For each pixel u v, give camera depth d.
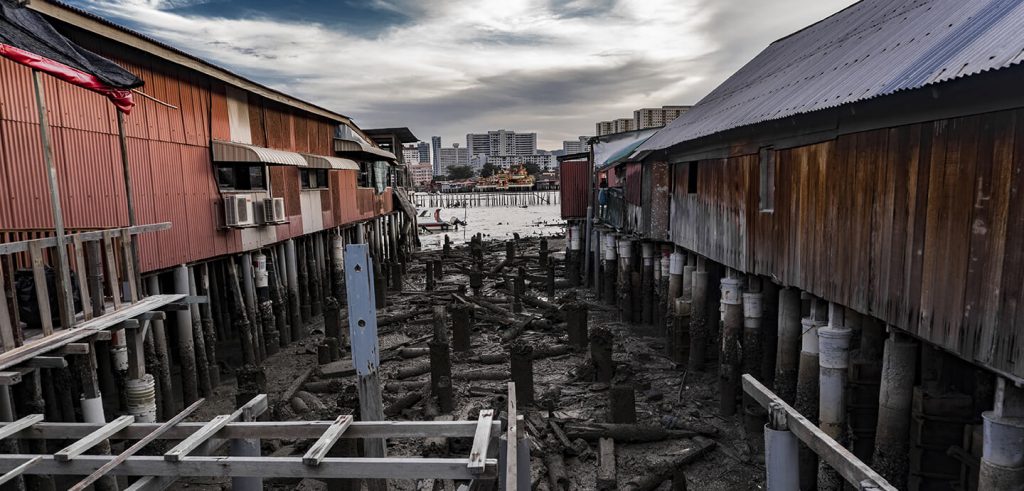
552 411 12.84
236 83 16.77
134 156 12.95
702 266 15.65
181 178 14.66
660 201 18.61
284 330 19.53
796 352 11.08
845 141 8.79
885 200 7.83
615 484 10.20
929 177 6.97
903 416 7.93
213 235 15.88
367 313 7.13
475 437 5.60
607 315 22.91
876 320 9.01
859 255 8.47
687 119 19.02
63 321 7.68
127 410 9.34
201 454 6.01
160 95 13.91
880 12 12.33
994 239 6.02
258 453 6.69
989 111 6.02
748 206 12.41
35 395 8.56
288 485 10.36
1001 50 5.65
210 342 15.60
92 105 11.71
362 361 7.20
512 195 131.00
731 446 11.59
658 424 12.33
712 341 17.36
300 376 15.49
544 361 17.16
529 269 33.34
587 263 28.39
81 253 8.09
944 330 6.78
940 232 6.80
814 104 8.78
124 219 12.47
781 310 11.13
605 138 27.97
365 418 7.30
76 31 11.24
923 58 7.13
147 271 13.17
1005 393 6.17
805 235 10.06
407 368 16.25
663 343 18.75
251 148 16.17
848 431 9.27
